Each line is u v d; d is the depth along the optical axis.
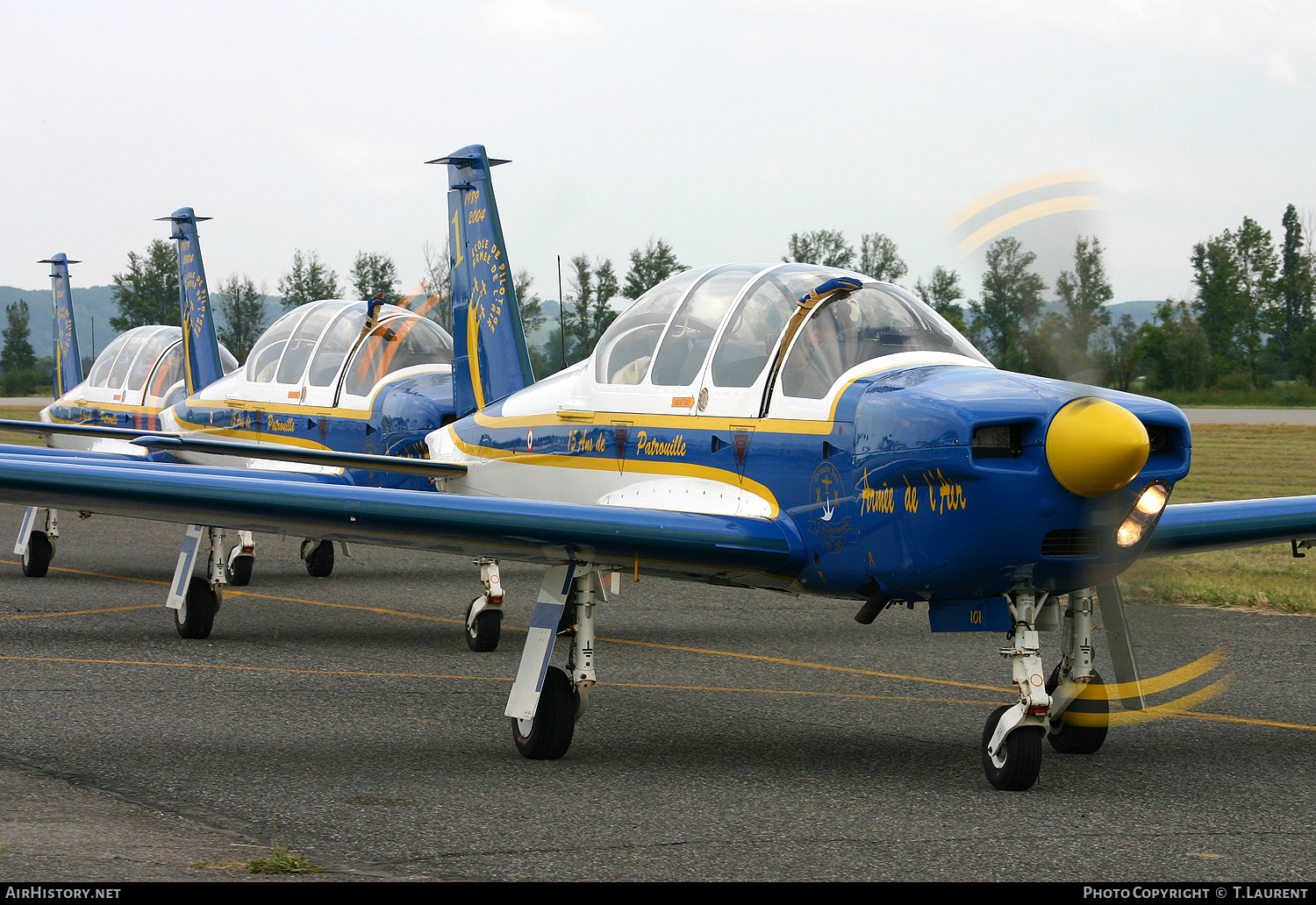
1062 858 7.93
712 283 13.45
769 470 11.85
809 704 13.52
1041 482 9.44
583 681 10.97
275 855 7.61
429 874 7.43
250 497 10.26
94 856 7.58
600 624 19.41
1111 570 9.89
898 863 7.79
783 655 16.70
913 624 19.42
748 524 11.43
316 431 22.31
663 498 13.19
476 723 12.40
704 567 11.38
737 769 10.55
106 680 14.24
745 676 15.19
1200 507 12.55
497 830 8.48
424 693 13.94
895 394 10.55
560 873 7.52
